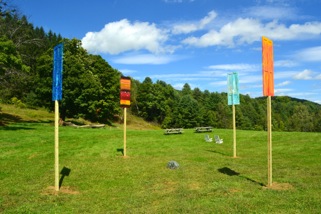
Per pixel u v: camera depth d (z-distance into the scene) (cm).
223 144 2442
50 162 1642
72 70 4109
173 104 9525
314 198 939
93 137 2578
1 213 847
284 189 1058
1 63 2638
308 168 1455
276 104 14038
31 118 4503
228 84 1892
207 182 1186
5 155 1784
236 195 988
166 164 1581
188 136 2856
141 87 8362
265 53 1096
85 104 4316
